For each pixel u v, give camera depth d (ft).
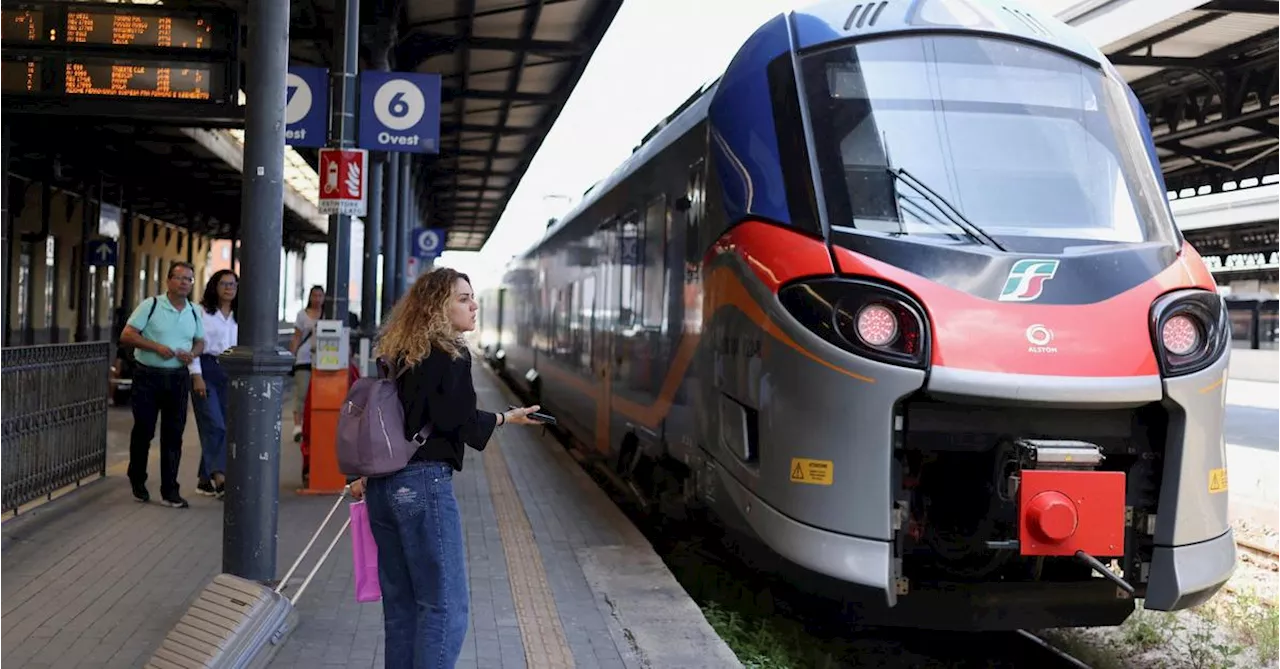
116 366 54.49
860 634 21.91
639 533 26.50
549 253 58.18
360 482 14.28
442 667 13.12
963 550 19.02
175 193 90.74
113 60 30.01
